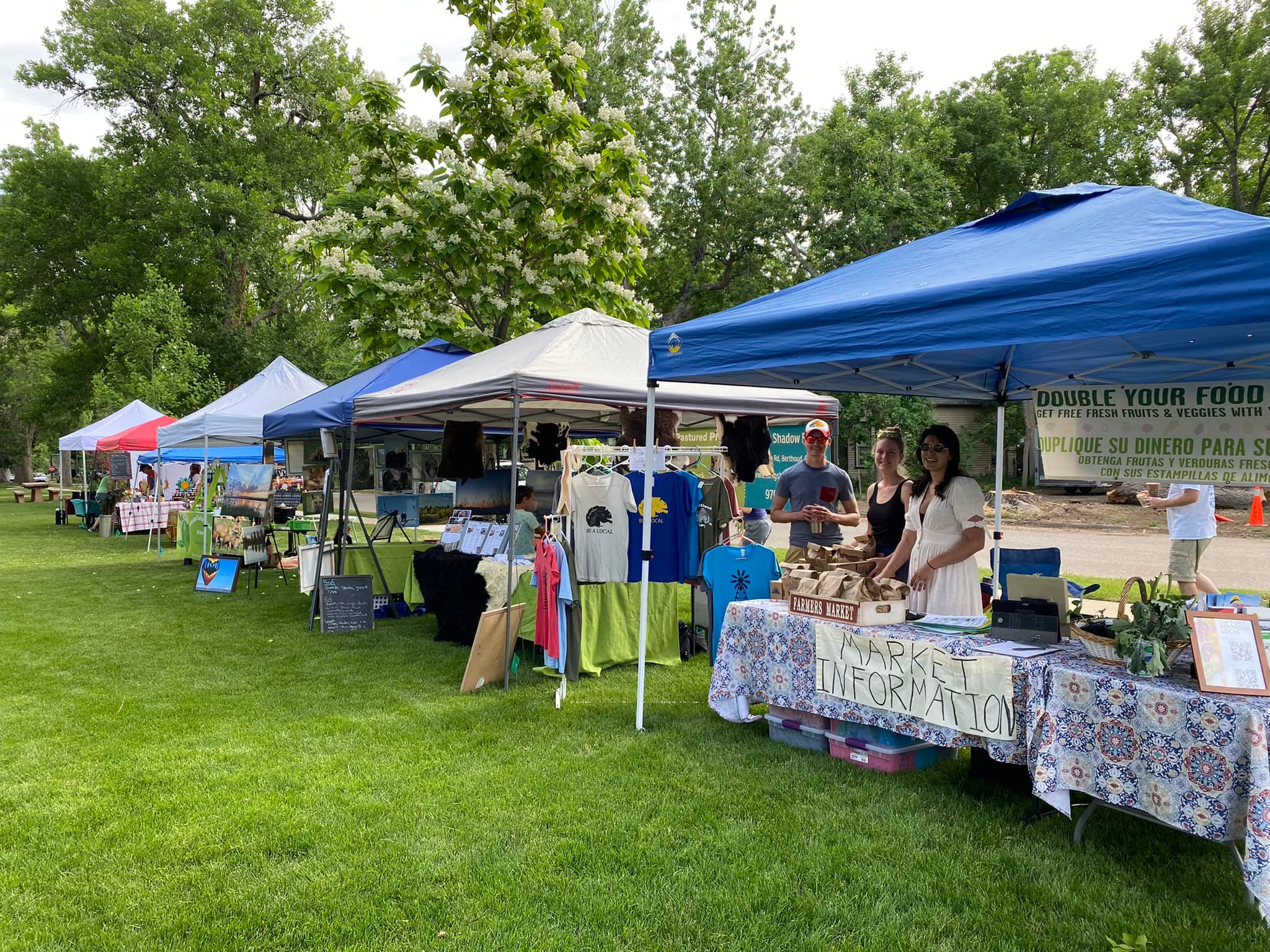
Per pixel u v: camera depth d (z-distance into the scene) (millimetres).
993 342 3148
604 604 6488
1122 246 3127
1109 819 3607
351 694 5766
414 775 4211
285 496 12859
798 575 4516
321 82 26938
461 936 2771
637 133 25172
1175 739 2885
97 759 4484
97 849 3414
